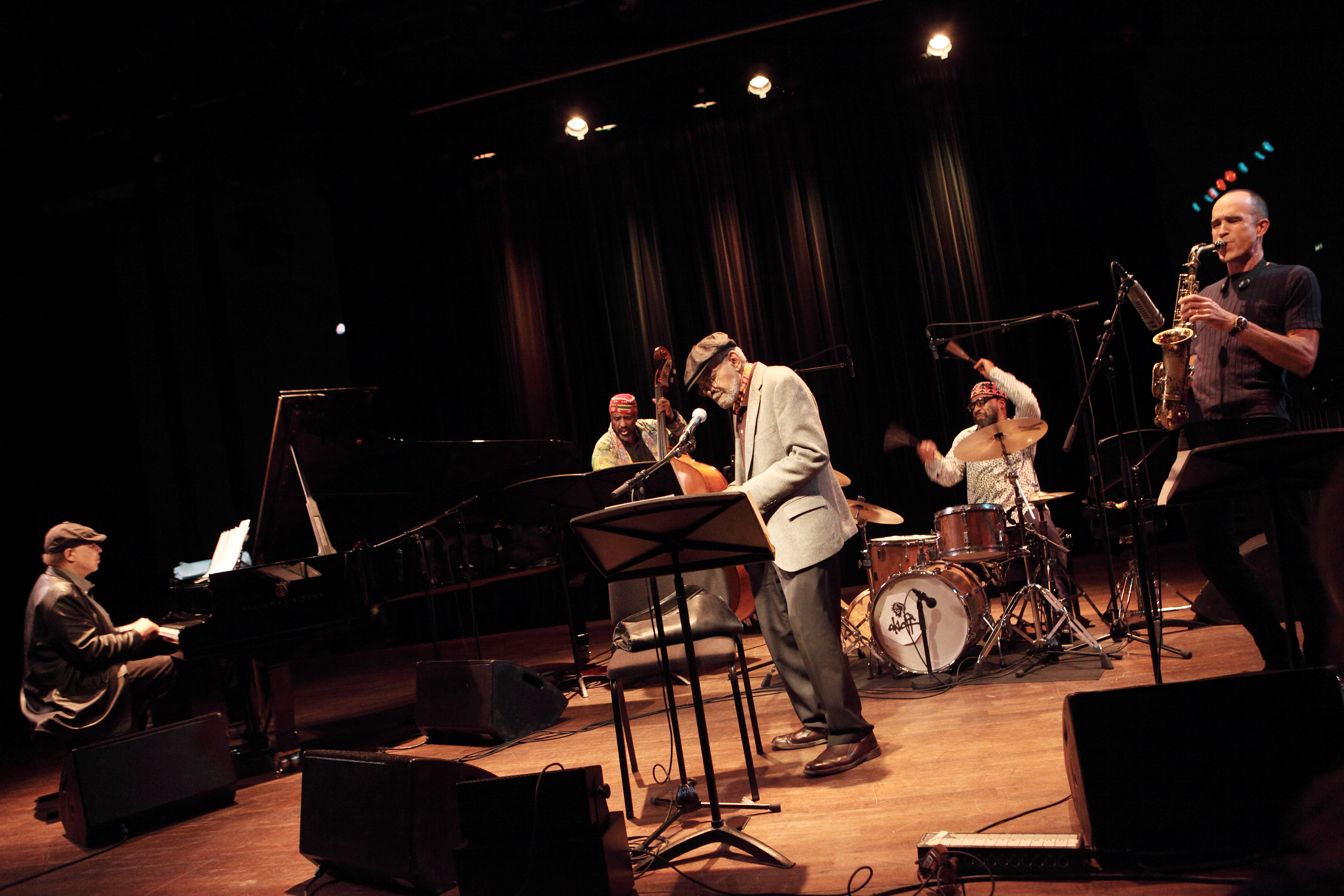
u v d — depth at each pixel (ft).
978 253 26.91
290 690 13.94
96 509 29.63
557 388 30.01
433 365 30.27
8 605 27.04
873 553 15.20
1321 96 25.30
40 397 28.25
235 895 8.77
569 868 6.83
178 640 12.87
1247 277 9.96
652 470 9.53
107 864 10.44
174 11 22.48
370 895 8.20
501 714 13.02
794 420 9.46
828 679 9.64
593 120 28.60
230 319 33.27
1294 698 6.28
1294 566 9.27
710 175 28.89
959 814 8.07
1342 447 7.22
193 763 12.04
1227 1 26.30
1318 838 2.26
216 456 33.14
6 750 21.12
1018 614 17.20
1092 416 12.22
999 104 27.07
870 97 27.86
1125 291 9.93
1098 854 6.48
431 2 23.24
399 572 14.32
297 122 26.20
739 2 24.07
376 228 30.27
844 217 27.89
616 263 29.60
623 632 9.69
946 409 26.91
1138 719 6.46
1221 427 9.85
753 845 7.62
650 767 11.00
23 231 27.99
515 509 15.02
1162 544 26.17
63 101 24.89
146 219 27.37
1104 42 25.02
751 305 28.48
